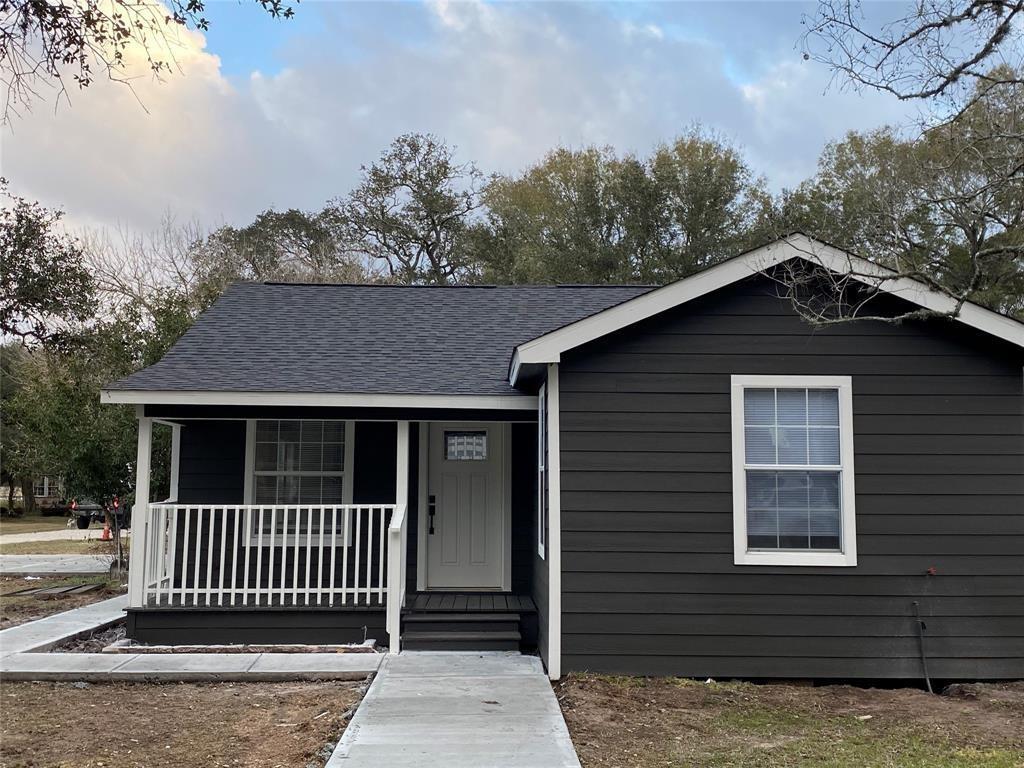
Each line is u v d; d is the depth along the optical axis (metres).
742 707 6.30
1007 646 7.09
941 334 7.39
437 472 9.76
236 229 33.62
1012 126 7.38
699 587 7.14
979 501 7.23
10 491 38.28
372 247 32.62
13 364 26.16
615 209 26.75
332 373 8.90
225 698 6.54
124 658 7.57
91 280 19.41
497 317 10.95
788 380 7.33
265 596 9.28
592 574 7.14
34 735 5.54
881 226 10.13
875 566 7.15
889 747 5.34
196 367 8.91
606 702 6.31
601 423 7.27
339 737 5.39
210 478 9.84
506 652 8.08
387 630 8.16
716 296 7.42
